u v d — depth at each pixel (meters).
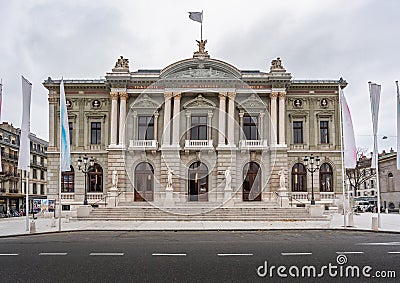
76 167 45.53
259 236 21.09
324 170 46.41
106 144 45.69
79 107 46.19
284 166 43.50
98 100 46.19
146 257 13.38
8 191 64.31
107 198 42.03
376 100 26.33
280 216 33.19
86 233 23.38
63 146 25.59
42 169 77.00
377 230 24.06
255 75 44.62
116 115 44.28
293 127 46.88
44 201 38.62
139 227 26.64
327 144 46.69
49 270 11.15
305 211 34.72
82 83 45.84
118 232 23.86
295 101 46.88
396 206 66.50
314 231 24.39
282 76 44.25
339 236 21.12
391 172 68.69
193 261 12.53
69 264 12.08
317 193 45.66
